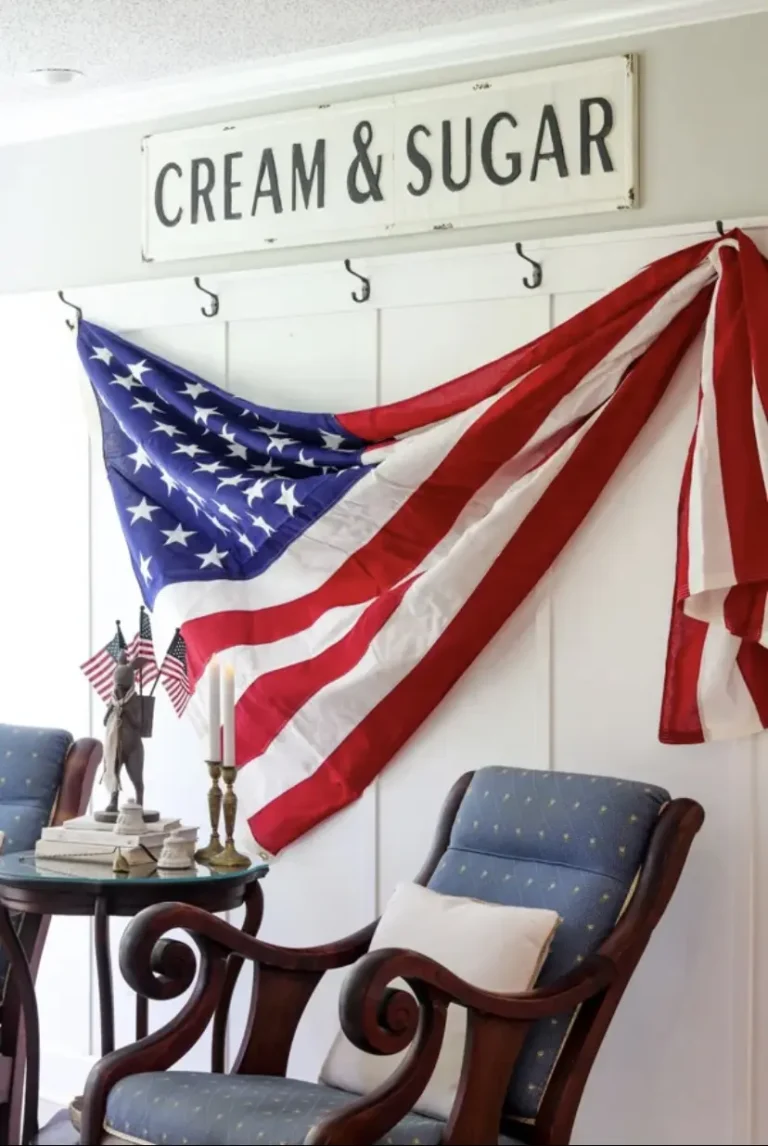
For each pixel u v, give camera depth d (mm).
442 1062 2352
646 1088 2893
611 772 2975
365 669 3141
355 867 3227
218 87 3447
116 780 2992
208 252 3473
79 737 3645
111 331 3582
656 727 2934
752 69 2875
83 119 3639
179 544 3396
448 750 3139
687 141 2934
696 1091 2852
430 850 2852
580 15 3008
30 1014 2797
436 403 3096
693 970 2861
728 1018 2828
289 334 3377
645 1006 2896
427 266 3188
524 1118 2307
